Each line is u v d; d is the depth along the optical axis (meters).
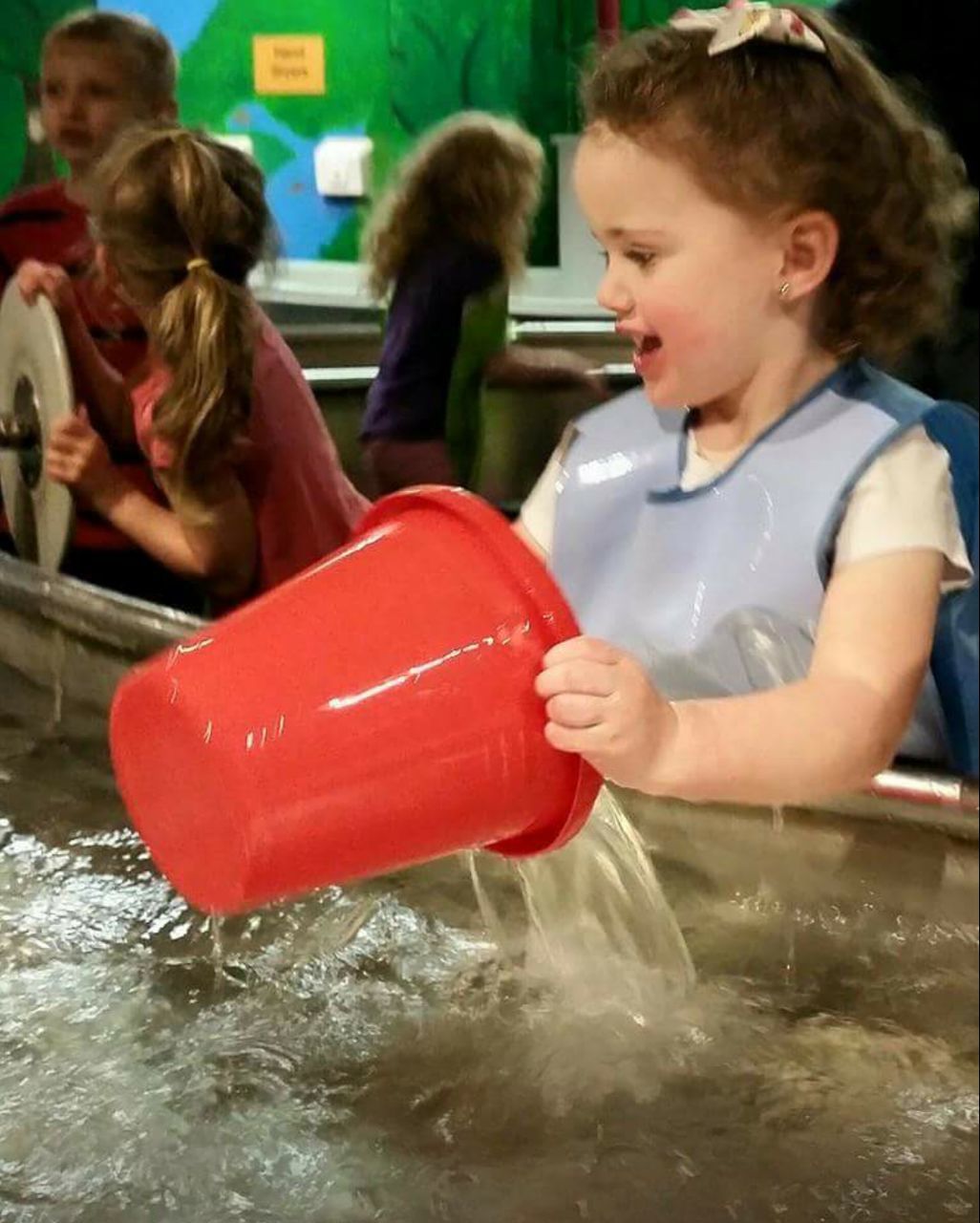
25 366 1.40
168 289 1.28
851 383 0.75
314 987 0.67
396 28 1.88
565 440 0.86
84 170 1.53
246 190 1.32
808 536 0.71
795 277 0.70
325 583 0.55
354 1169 0.55
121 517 1.34
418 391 1.55
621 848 0.69
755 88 0.68
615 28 1.54
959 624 0.78
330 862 0.52
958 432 0.75
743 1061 0.60
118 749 0.55
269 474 1.30
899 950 0.64
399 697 0.52
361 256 1.84
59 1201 0.54
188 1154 0.56
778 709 0.61
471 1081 0.60
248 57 1.87
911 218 0.76
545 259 1.88
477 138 1.52
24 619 1.01
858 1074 0.59
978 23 1.11
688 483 0.77
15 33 1.76
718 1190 0.53
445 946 0.70
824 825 0.67
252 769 0.50
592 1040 0.62
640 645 0.76
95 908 0.75
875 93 0.75
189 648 0.54
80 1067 0.62
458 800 0.53
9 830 0.83
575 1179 0.54
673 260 0.68
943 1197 0.52
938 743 0.79
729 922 0.68
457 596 0.55
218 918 0.73
